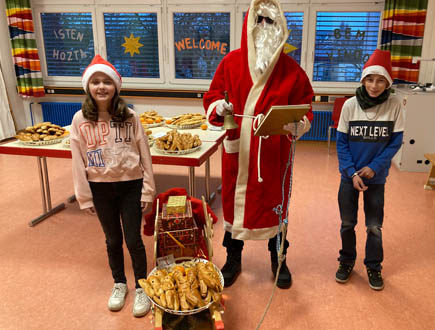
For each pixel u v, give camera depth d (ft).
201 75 18.06
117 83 5.32
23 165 14.44
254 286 6.74
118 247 6.07
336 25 16.69
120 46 18.12
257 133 4.70
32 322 5.85
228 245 6.84
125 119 5.45
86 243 8.38
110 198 5.68
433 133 12.93
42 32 18.28
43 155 8.34
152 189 5.76
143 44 17.93
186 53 17.84
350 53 16.96
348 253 6.76
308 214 9.82
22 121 19.27
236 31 17.17
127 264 7.43
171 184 12.34
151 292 4.99
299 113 4.30
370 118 6.03
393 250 7.94
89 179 5.58
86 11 17.74
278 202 6.05
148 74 18.35
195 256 5.80
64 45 18.45
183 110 18.39
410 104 12.82
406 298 6.37
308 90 5.90
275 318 5.91
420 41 15.20
